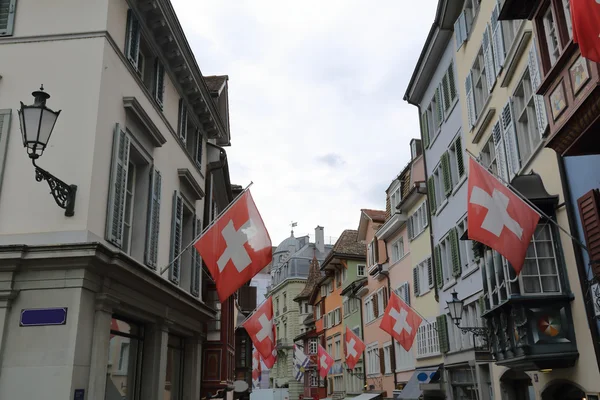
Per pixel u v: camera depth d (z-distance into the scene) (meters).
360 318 35.72
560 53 8.91
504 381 14.64
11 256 8.97
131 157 12.38
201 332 17.23
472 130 17.14
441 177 21.23
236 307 30.55
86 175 9.69
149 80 13.61
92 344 9.40
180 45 14.35
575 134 8.61
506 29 13.98
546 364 10.76
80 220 9.43
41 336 8.89
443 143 20.69
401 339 19.88
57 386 8.65
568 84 8.67
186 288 16.12
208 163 19.75
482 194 9.65
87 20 10.70
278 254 82.62
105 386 9.61
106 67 10.60
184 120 16.42
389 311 20.39
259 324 18.44
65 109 10.12
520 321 10.81
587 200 9.72
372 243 33.25
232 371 25.28
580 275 10.22
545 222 11.38
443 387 20.94
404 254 27.38
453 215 19.28
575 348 10.53
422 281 24.48
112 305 10.10
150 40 13.34
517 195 9.96
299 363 46.03
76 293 9.06
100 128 10.16
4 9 10.84
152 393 12.51
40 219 9.45
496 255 11.97
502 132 14.18
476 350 16.70
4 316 8.91
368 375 33.62
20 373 8.73
